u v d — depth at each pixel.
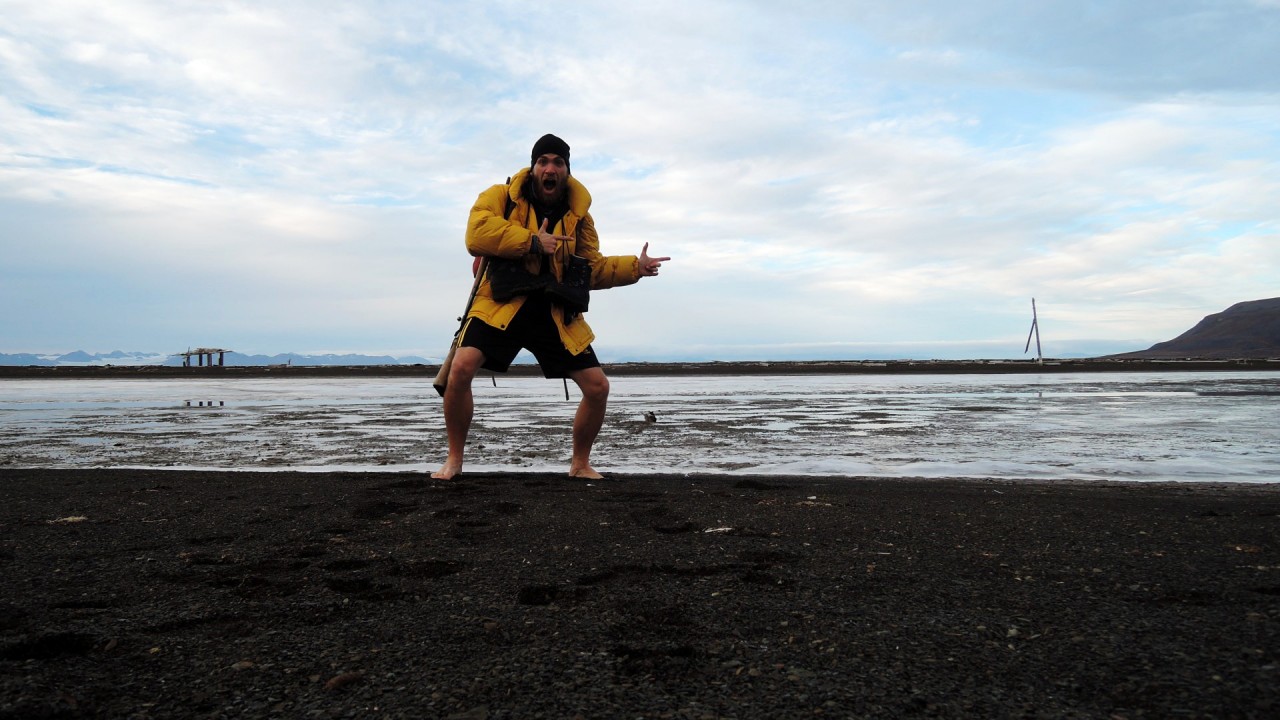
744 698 1.52
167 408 14.08
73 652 1.81
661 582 2.41
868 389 21.84
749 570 2.55
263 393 21.28
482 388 24.05
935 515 3.57
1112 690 1.52
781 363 59.44
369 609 2.15
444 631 1.95
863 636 1.87
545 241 4.65
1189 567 2.54
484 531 3.24
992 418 10.87
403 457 6.70
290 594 2.30
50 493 4.37
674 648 1.80
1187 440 7.96
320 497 4.15
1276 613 2.00
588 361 5.00
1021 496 4.28
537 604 2.20
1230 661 1.66
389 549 2.91
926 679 1.60
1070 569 2.53
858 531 3.20
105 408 14.14
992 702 1.48
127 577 2.51
